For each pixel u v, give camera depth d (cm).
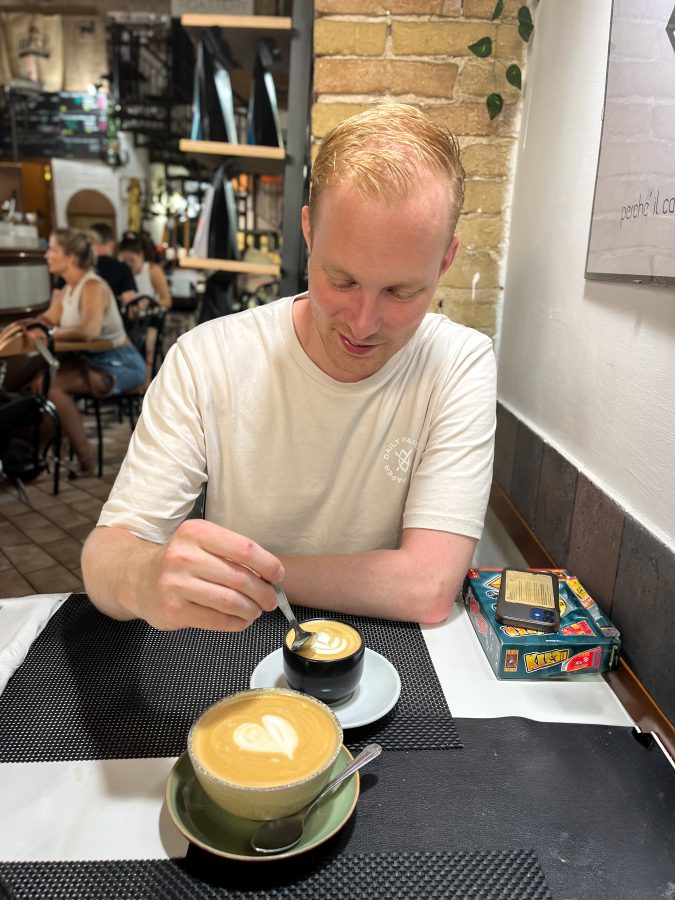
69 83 662
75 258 402
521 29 181
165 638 94
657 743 78
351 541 123
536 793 70
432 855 61
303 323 114
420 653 93
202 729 66
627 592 98
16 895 57
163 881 58
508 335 196
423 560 103
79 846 62
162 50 651
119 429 491
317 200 85
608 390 114
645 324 100
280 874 59
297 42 226
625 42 105
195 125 253
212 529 73
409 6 188
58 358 381
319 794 63
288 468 118
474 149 195
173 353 117
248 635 95
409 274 83
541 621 93
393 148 80
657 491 93
